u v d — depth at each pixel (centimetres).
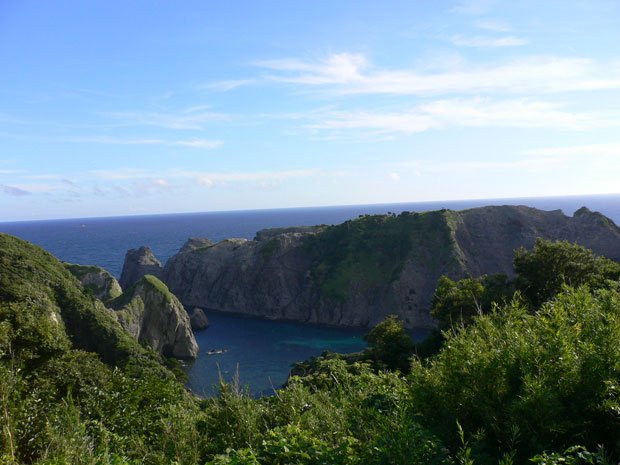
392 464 607
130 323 7831
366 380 1170
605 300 860
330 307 11044
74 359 1559
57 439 763
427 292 10406
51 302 5606
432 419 723
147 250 15012
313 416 891
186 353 8338
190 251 14275
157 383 1330
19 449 775
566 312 807
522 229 11875
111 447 898
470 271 10675
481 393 663
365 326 10556
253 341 9344
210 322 11369
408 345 4197
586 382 612
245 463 665
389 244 11906
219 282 13188
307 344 8988
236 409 942
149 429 1048
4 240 6244
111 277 9712
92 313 6012
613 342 642
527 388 597
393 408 847
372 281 11206
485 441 638
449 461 591
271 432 784
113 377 1402
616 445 567
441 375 758
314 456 686
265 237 15775
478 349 737
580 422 588
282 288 12156
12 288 5178
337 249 12350
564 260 3684
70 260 19438
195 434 874
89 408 1129
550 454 560
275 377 6888
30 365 1333
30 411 863
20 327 1442
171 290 13700
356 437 803
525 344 689
